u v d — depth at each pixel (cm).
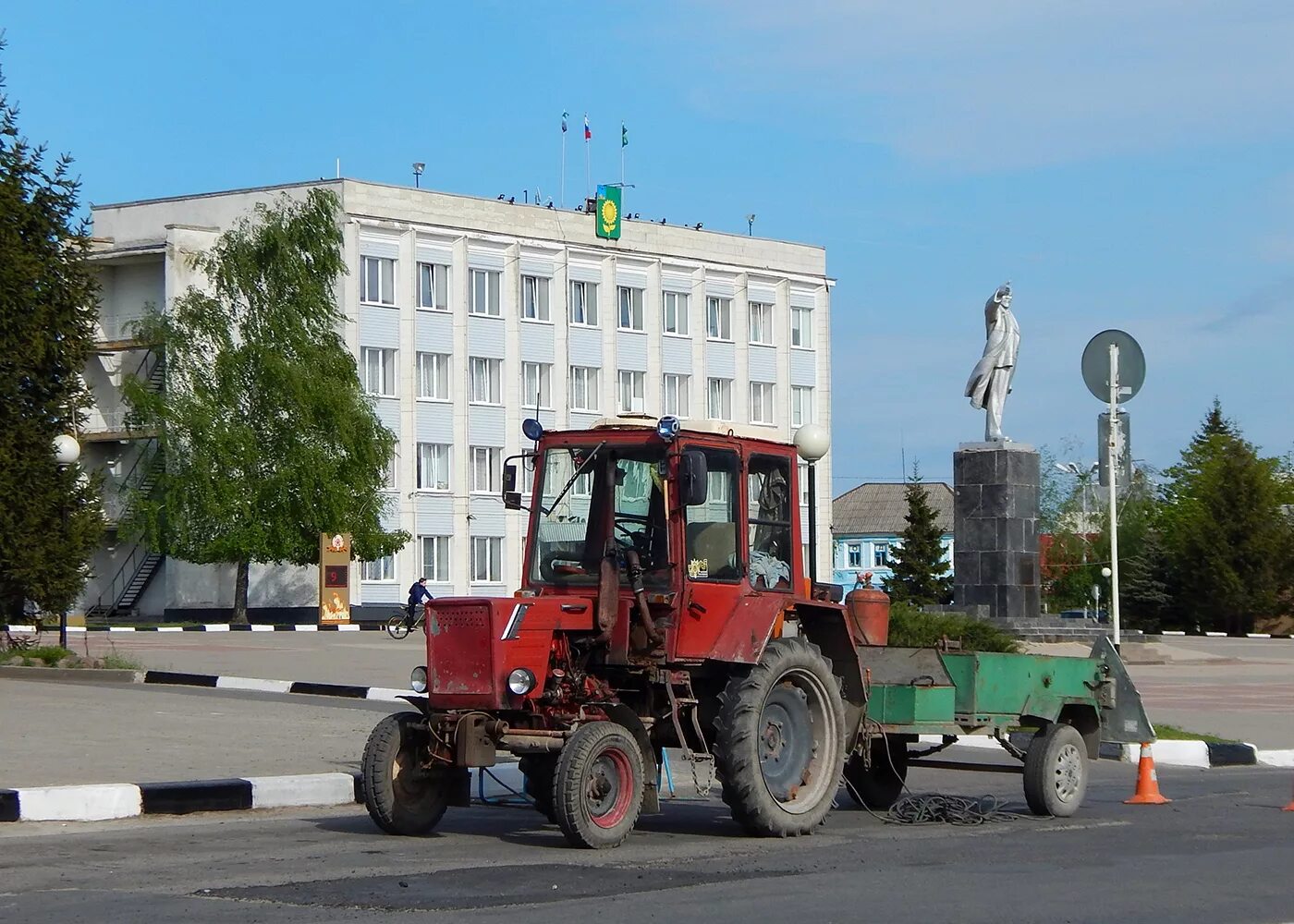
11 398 2853
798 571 1414
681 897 984
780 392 8494
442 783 1300
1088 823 1401
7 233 2850
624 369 7831
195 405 6134
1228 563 7481
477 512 7244
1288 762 2089
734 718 1263
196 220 6994
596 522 1327
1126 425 2050
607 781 1215
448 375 7169
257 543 6094
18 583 2862
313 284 6288
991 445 4169
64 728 1903
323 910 934
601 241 7744
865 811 1504
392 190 6981
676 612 1290
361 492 6209
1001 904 970
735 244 8319
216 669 3130
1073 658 1520
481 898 978
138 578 6988
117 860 1140
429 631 1263
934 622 3019
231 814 1428
